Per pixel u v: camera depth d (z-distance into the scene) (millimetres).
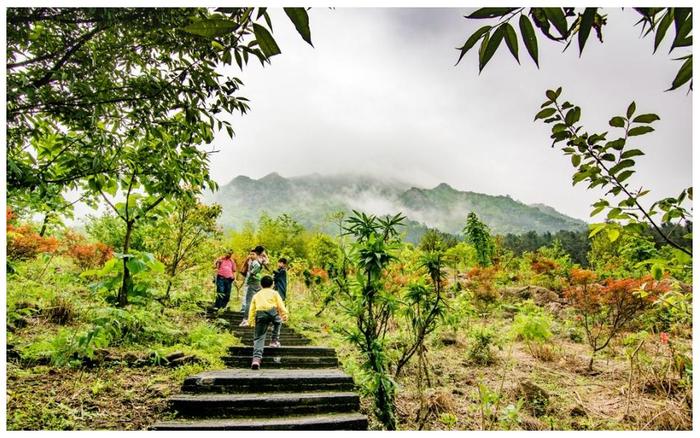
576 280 7930
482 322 9258
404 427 4211
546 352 6777
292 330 7773
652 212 1608
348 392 4449
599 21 1202
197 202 7625
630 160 1552
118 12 2611
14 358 4188
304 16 768
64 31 2916
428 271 4398
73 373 4109
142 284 4504
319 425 3703
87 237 9625
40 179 2928
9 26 2494
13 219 6949
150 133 3414
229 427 3441
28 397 3430
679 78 910
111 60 3008
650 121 1472
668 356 6031
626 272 10906
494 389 5344
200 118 3262
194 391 4125
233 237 26734
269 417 3855
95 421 3303
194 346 5480
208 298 8758
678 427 3914
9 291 5523
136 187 4242
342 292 4445
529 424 4273
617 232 1646
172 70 3150
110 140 3066
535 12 793
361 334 4137
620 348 7227
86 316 5383
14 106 2650
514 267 19891
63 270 7828
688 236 1530
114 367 4395
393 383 3785
